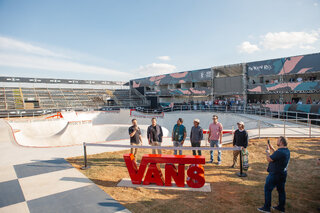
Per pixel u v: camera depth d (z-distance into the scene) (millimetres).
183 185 5543
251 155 8680
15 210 4348
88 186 5578
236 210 4316
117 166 7438
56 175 6449
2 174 6559
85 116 29359
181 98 40875
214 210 4316
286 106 21453
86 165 7223
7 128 16078
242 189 5395
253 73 27219
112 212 4234
